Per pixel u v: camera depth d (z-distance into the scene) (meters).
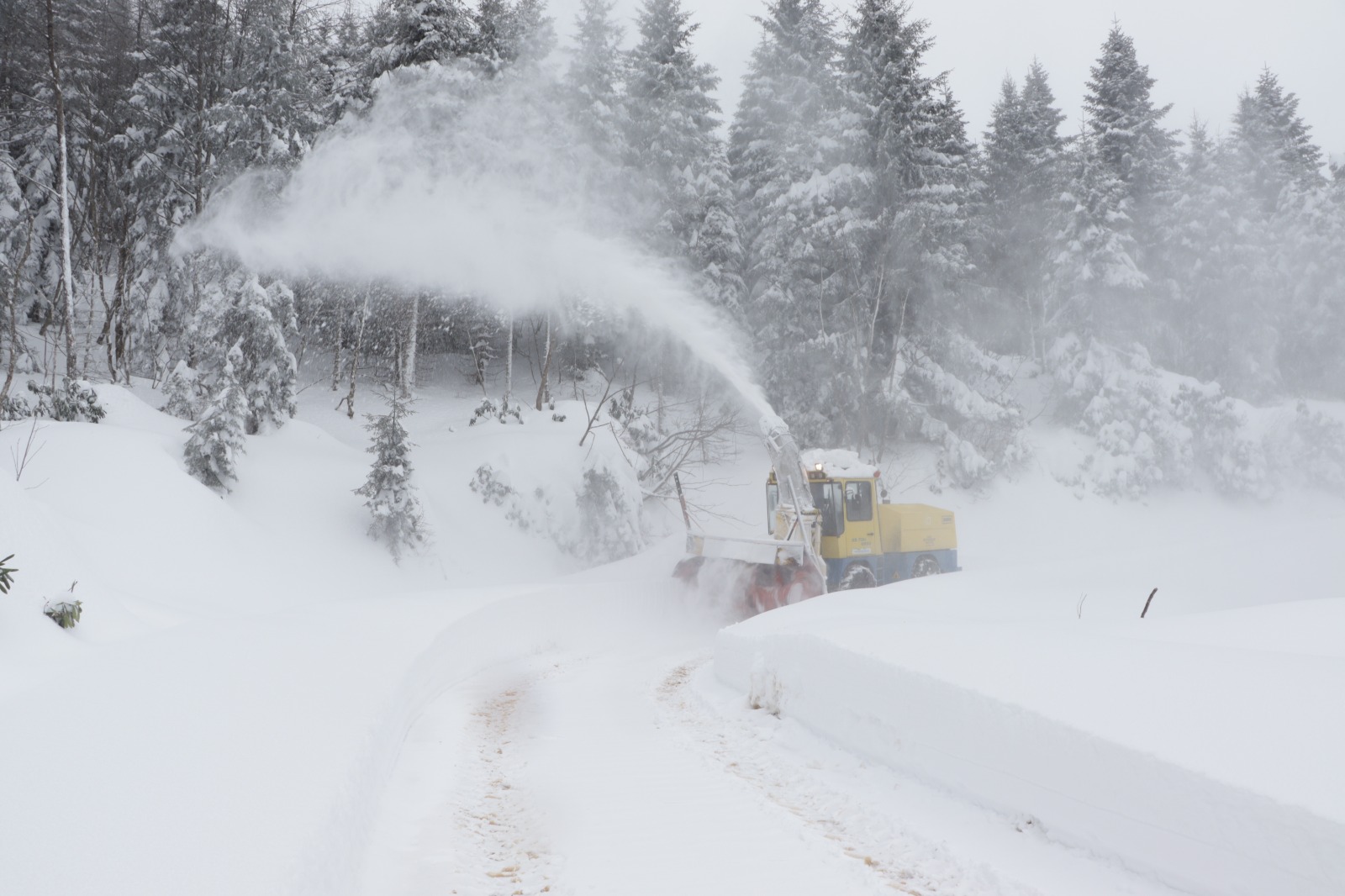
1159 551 17.83
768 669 7.66
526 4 28.52
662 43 31.31
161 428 18.50
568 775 5.95
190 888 2.53
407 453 18.33
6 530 8.36
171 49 25.83
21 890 2.43
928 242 27.36
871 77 27.23
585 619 13.73
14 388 22.81
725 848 4.39
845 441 28.39
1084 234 31.16
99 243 30.45
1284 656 4.80
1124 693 4.48
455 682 9.81
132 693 5.09
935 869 4.11
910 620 8.88
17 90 29.95
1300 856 3.12
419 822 4.84
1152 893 3.59
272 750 4.20
